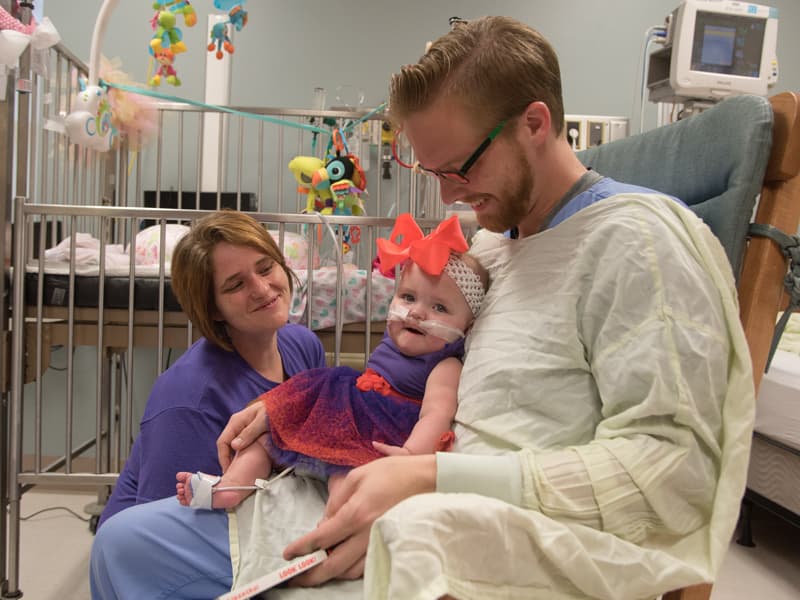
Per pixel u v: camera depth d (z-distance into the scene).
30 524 2.32
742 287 0.90
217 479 0.92
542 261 0.86
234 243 1.22
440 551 0.57
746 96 0.94
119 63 2.36
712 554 0.69
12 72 1.73
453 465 0.70
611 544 0.67
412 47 3.18
